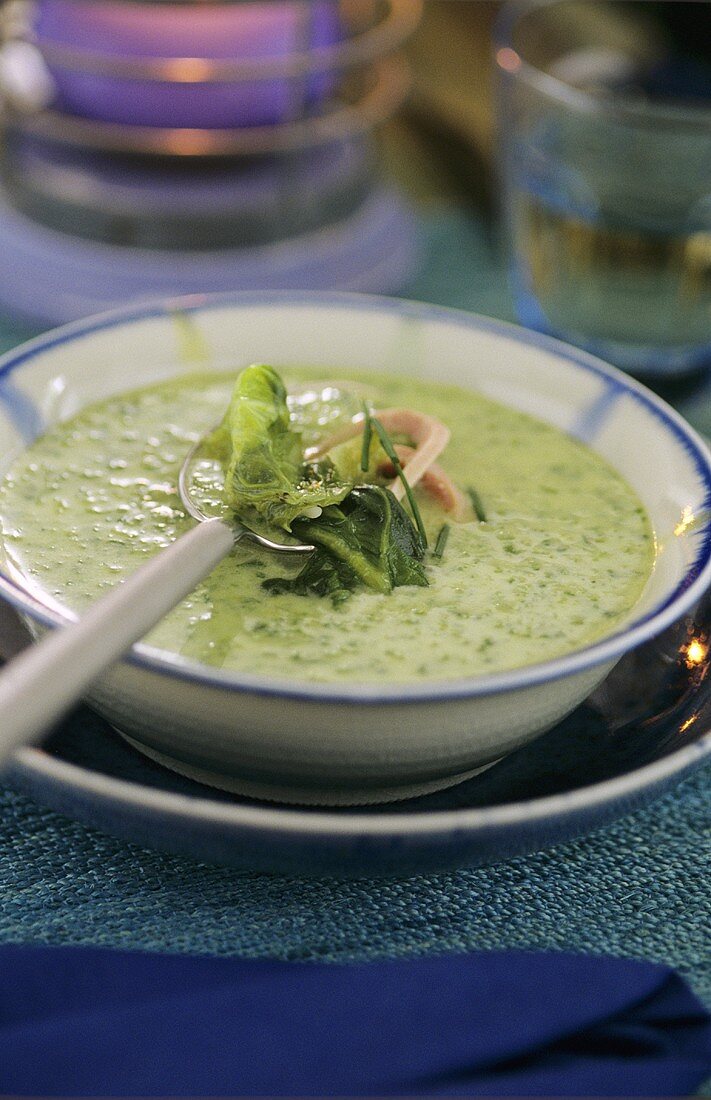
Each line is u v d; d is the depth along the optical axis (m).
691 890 0.67
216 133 0.91
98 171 0.92
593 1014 0.62
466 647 0.67
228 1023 0.61
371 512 0.69
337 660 0.66
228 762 0.65
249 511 0.68
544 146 0.90
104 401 0.75
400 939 0.65
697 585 0.66
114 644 0.61
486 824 0.62
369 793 0.66
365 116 0.95
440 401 0.77
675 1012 0.63
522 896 0.67
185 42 0.89
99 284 0.91
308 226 0.94
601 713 0.69
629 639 0.64
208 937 0.65
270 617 0.67
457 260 0.99
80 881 0.66
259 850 0.63
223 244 0.92
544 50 0.98
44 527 0.70
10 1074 0.60
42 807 0.68
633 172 0.89
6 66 0.96
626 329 0.91
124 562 0.69
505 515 0.72
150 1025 0.61
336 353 0.78
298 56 0.91
